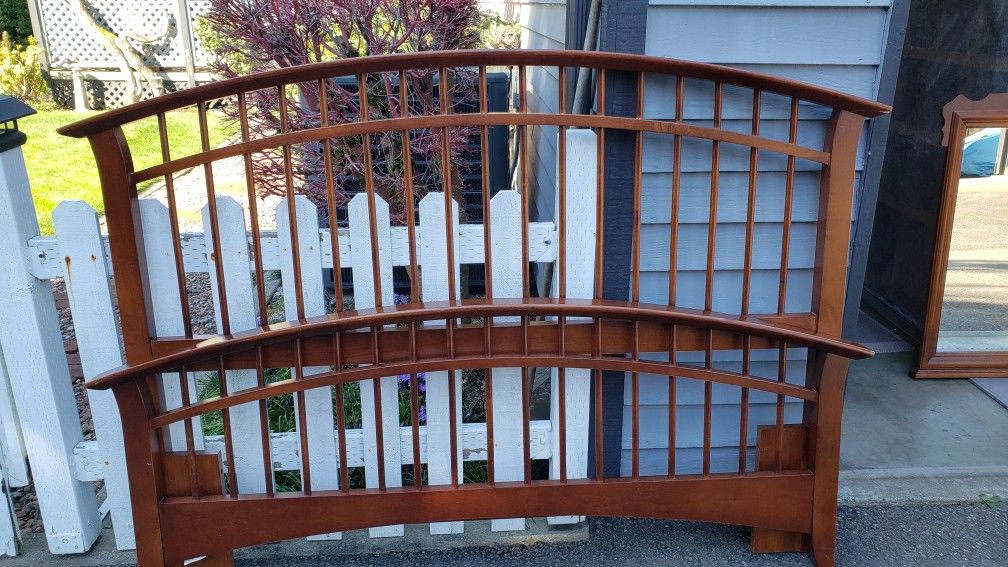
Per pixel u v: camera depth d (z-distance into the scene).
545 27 3.64
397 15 3.29
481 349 2.16
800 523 2.30
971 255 3.38
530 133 4.27
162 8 9.27
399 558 2.37
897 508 2.55
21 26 10.33
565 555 2.38
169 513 2.14
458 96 3.68
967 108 3.13
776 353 2.52
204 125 1.97
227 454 2.15
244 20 3.16
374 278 2.10
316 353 2.12
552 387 2.35
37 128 8.21
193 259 2.11
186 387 2.08
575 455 2.38
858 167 2.37
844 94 2.04
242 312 2.15
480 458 2.38
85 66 9.37
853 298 2.48
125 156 1.96
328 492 2.20
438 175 3.58
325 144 1.99
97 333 2.16
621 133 2.22
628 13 2.15
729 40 2.22
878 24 2.24
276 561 2.36
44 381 2.19
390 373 2.11
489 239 2.12
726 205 2.34
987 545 2.39
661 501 2.27
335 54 3.32
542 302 2.11
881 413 3.13
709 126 2.27
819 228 2.20
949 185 3.18
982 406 3.19
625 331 2.18
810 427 2.26
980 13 3.20
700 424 2.58
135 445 2.08
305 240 2.12
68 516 2.31
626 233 2.32
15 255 2.09
